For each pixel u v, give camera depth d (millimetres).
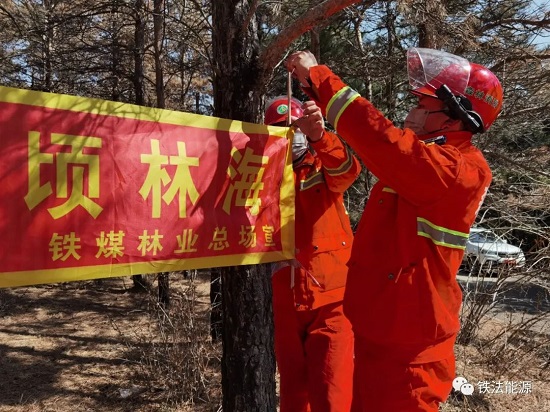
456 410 4223
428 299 1727
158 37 5848
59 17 6676
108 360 5062
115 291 8438
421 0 4414
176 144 1953
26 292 8125
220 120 2088
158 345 5027
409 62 1947
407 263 1756
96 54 7277
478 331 5895
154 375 4453
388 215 1878
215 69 2291
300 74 1994
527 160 5895
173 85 9266
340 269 2650
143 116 1867
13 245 1573
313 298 2588
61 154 1670
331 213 2680
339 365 2533
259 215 2236
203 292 7715
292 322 2664
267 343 2439
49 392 4305
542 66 5516
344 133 1717
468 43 4793
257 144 2209
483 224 6238
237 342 2381
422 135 1916
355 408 1983
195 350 4281
